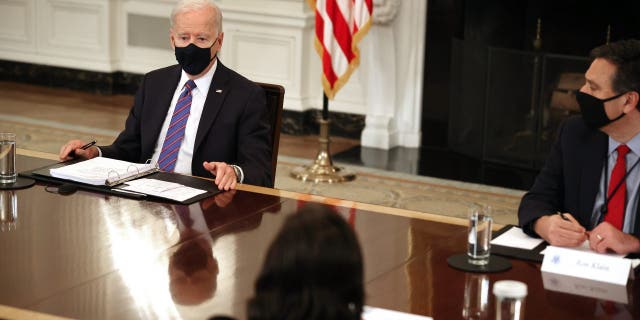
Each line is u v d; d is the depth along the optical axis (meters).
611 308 2.44
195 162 3.97
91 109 8.30
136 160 4.15
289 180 6.35
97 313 2.32
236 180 3.57
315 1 6.41
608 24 6.86
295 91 7.68
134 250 2.78
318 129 7.77
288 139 7.61
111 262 2.67
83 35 8.94
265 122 4.03
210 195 3.39
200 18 3.86
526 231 3.05
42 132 7.31
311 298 1.49
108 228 2.97
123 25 8.88
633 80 2.97
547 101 6.76
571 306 2.45
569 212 3.22
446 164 6.96
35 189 3.38
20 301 2.37
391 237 2.98
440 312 2.38
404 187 6.30
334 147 7.37
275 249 1.51
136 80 8.93
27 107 8.23
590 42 6.93
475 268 2.69
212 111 3.97
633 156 3.11
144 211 3.17
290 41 7.61
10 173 3.41
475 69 7.07
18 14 9.15
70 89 9.07
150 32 8.79
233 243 2.88
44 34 9.09
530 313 2.39
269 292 1.51
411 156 7.15
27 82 9.23
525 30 7.09
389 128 7.35
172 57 8.77
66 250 2.75
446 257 2.80
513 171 6.84
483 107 7.05
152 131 4.03
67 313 2.31
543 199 3.25
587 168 3.18
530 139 6.87
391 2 7.02
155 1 8.67
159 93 4.07
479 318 2.34
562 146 3.27
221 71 4.03
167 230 2.98
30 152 3.89
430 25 7.21
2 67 9.28
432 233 3.04
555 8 6.97
